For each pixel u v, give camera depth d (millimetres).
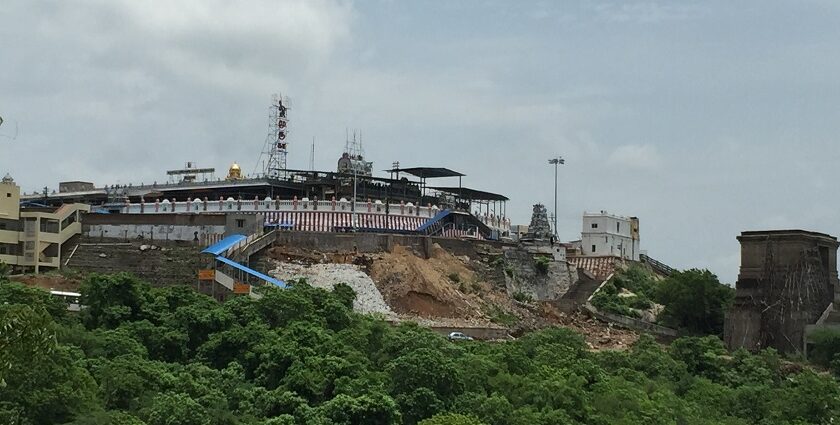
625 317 178875
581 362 137500
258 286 150875
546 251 191750
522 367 130375
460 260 176500
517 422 110875
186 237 166750
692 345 155875
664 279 198875
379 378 113000
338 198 199625
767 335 169125
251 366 117750
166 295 133500
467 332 153125
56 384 95312
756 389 141250
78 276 158500
